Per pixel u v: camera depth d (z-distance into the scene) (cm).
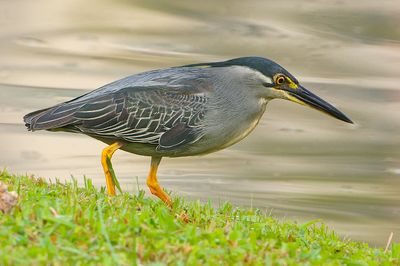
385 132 2100
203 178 1736
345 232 1478
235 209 1198
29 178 1175
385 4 3136
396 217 1559
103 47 2681
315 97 1266
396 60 2628
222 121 1231
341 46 2748
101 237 820
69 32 2847
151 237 845
